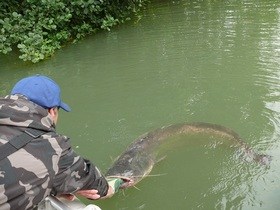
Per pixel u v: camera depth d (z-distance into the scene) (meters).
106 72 6.45
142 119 5.01
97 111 5.31
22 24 7.57
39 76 2.34
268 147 4.21
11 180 1.85
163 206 3.52
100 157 4.26
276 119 4.68
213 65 6.26
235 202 3.49
